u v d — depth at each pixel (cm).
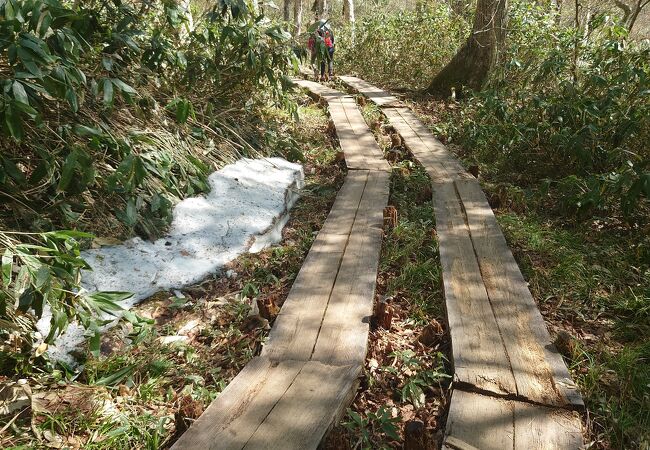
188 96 537
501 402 235
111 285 323
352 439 233
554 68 656
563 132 548
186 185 436
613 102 548
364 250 381
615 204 482
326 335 282
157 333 304
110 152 396
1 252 249
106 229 359
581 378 267
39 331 268
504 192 498
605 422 240
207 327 314
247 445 207
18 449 209
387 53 1212
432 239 415
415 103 941
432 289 358
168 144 442
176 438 231
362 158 605
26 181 335
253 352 283
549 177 568
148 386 262
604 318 330
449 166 582
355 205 465
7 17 279
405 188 531
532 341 278
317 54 577
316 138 686
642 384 258
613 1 967
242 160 521
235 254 388
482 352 267
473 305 311
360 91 995
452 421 222
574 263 380
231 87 584
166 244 377
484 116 690
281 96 607
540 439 213
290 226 462
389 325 312
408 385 261
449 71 992
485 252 380
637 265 391
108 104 337
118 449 226
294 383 244
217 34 545
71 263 253
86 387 255
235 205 439
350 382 245
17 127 276
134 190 384
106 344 288
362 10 2272
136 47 414
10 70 320
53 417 235
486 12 932
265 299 312
